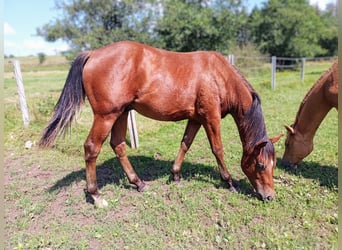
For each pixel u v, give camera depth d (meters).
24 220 2.64
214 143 3.00
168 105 2.79
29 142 4.78
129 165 3.14
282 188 3.14
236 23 18.53
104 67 2.57
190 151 4.38
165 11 16.20
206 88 2.80
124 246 2.30
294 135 3.47
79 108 2.69
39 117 5.66
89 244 2.33
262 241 2.32
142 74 2.68
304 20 24.05
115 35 12.73
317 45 26.77
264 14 25.45
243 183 3.29
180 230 2.47
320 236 2.37
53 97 7.11
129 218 2.66
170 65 2.77
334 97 2.99
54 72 22.36
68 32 13.01
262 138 2.79
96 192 2.88
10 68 9.95
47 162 4.09
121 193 3.11
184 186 3.23
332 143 4.60
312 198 2.91
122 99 2.64
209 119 2.90
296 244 2.27
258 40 25.58
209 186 3.22
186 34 16.88
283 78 13.72
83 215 2.74
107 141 4.81
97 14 13.02
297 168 3.66
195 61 2.83
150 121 6.18
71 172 3.73
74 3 12.71
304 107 3.33
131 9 13.00
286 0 25.38
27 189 3.29
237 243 2.31
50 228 2.54
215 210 2.76
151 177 3.53
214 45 18.14
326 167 3.70
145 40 13.59
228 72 2.86
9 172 3.75
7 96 7.72
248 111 2.81
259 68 15.02
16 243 2.34
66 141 4.76
